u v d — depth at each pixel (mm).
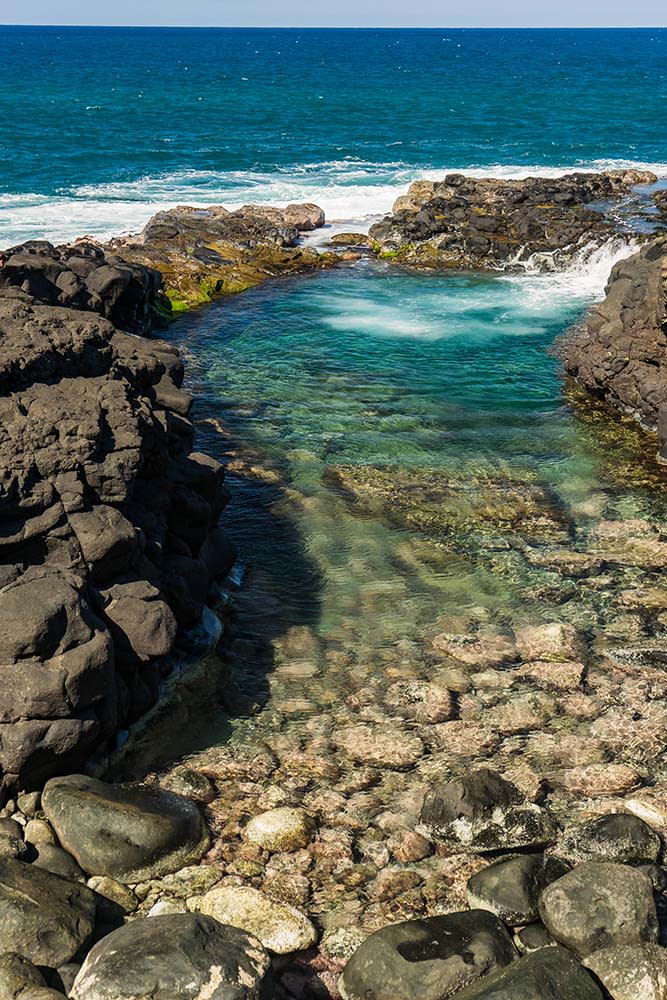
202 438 19688
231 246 36469
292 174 56531
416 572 14719
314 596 14109
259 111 87938
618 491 17562
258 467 18359
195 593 12883
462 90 111625
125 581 11453
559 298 31422
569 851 9289
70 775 9742
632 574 14625
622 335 21312
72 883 8508
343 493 17312
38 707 9602
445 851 9391
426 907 8750
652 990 7535
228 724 11312
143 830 8992
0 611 9891
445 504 16938
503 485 17719
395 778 10453
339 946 8320
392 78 133375
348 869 9180
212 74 140625
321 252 37656
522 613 13617
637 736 11125
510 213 41125
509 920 8383
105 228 40312
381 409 21625
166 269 32656
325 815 9867
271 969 7586
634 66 165125
